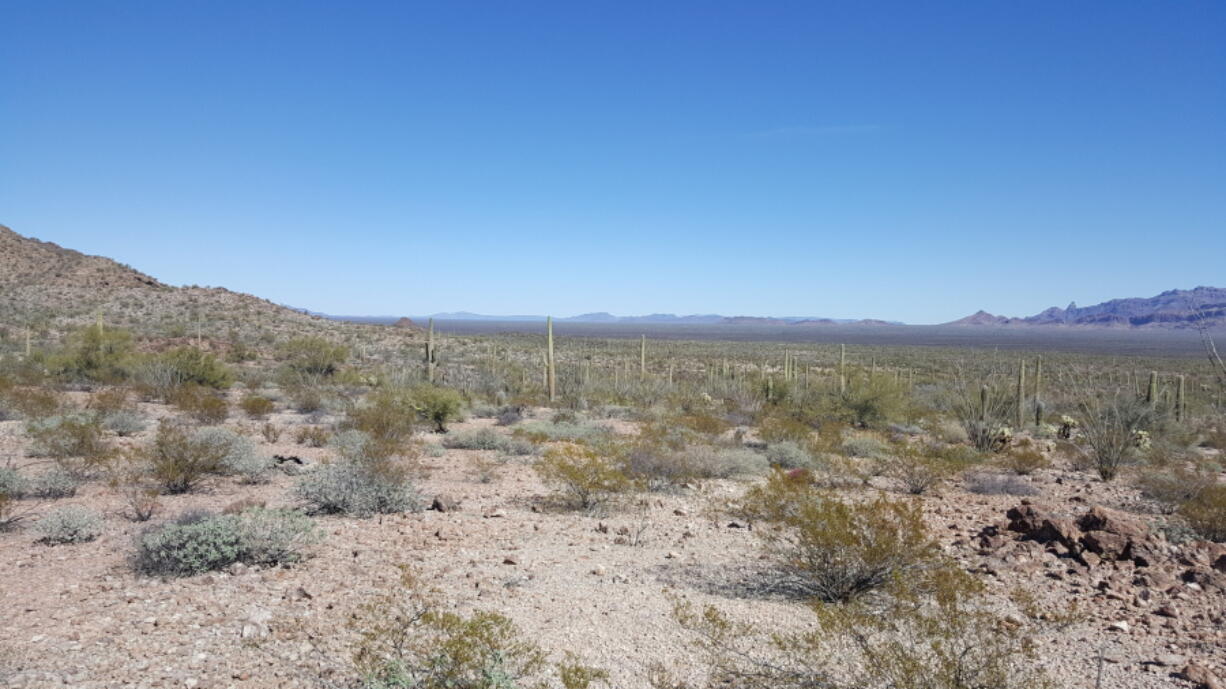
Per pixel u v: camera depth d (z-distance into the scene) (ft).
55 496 38.45
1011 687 14.55
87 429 49.96
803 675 15.94
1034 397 107.24
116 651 17.87
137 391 100.73
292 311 280.10
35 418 65.62
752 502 33.99
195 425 71.72
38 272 252.62
